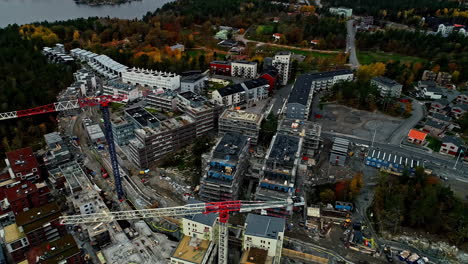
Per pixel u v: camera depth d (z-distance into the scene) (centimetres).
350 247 17262
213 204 15900
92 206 19162
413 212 18412
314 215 18800
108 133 18750
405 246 17388
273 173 18488
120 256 16738
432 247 17362
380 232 18125
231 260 17362
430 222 18200
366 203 19988
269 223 16050
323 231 18100
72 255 15388
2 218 19100
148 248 17350
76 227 18675
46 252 15288
